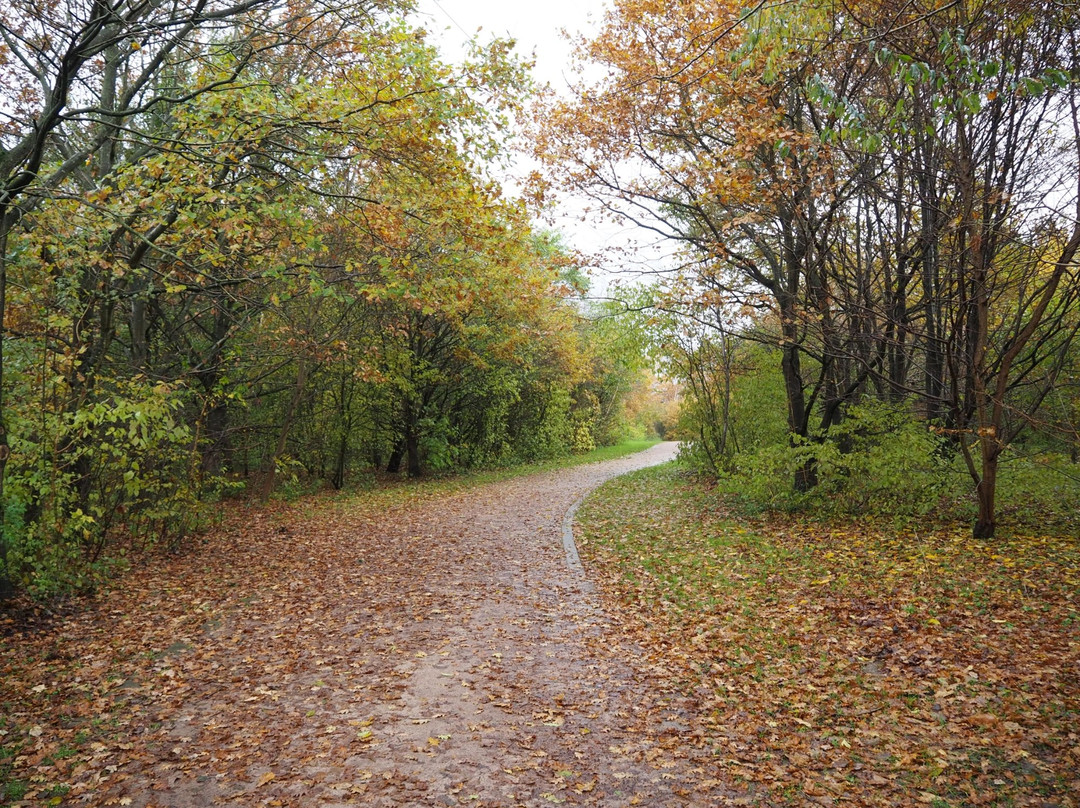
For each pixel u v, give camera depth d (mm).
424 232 12281
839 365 14633
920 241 10258
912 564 8750
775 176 11305
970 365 9594
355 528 14836
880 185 10336
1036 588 7348
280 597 9297
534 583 10047
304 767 4789
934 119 8617
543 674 6531
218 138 8930
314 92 8875
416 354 23844
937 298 10195
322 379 21078
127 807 4270
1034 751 4504
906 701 5348
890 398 13961
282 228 10133
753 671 6254
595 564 11133
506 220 11695
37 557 8398
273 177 11148
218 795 4426
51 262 9258
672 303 12875
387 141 9562
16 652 6973
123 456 9562
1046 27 7840
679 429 22516
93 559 10008
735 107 11023
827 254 11836
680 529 13305
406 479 25312
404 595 9414
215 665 6797
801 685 5859
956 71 6754
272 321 17172
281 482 22109
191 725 5469
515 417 33312
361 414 22594
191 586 9828
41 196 8125
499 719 5562
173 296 15125
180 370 15773
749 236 12828
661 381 20453
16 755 4914
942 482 10688
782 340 12633
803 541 10828
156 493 11555
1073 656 5680
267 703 5895
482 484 24266
